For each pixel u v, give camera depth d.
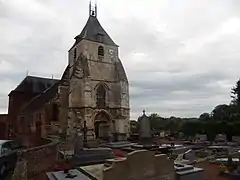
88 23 38.78
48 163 12.58
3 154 11.05
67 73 38.09
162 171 8.65
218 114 41.91
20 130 41.00
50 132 33.31
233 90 49.31
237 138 30.22
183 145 25.02
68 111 32.78
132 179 7.74
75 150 13.62
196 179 9.58
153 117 55.16
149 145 21.91
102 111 33.69
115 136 31.50
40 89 48.62
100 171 9.09
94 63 34.94
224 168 12.38
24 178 9.41
